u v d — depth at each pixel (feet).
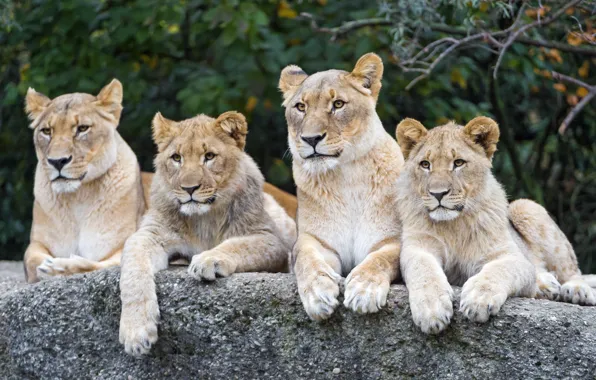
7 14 49.14
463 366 27.63
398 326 28.27
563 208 60.03
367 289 28.09
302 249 30.81
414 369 28.09
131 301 29.89
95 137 37.73
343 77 32.71
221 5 48.24
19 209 58.65
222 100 49.11
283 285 29.71
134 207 38.88
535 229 34.88
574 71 53.36
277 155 55.83
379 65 33.01
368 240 32.12
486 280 27.53
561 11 37.81
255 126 54.13
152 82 56.54
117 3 53.78
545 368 26.99
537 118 64.85
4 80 61.26
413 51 45.27
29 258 37.58
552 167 62.13
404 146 31.27
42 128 37.65
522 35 42.52
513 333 27.30
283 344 29.30
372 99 32.96
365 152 32.27
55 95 51.98
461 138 30.37
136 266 30.55
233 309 29.73
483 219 30.12
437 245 30.37
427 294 27.45
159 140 33.55
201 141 32.71
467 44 43.39
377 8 49.96
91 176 37.76
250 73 49.21
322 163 31.37
